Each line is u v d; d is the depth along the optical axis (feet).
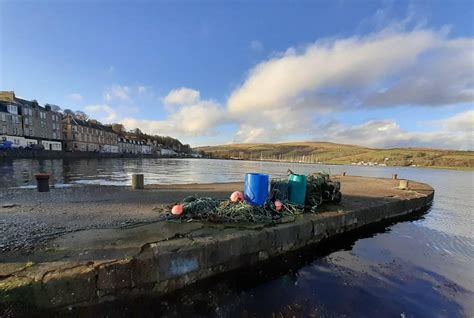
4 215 18.07
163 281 11.92
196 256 13.03
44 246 12.16
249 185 20.29
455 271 18.01
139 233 14.44
